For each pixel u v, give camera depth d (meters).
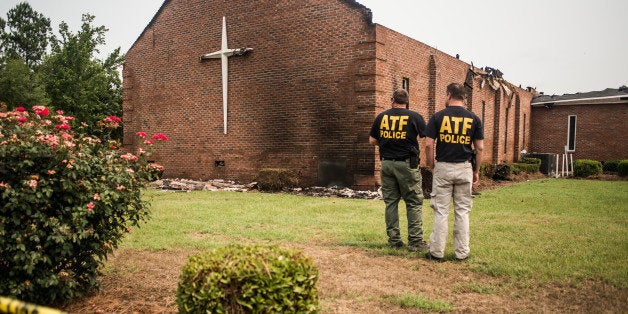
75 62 34.28
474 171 5.48
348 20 13.88
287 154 15.22
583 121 27.58
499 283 4.49
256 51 15.90
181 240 6.52
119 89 37.38
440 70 17.30
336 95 14.16
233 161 16.58
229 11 16.59
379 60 13.55
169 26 18.44
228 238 6.77
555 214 9.16
